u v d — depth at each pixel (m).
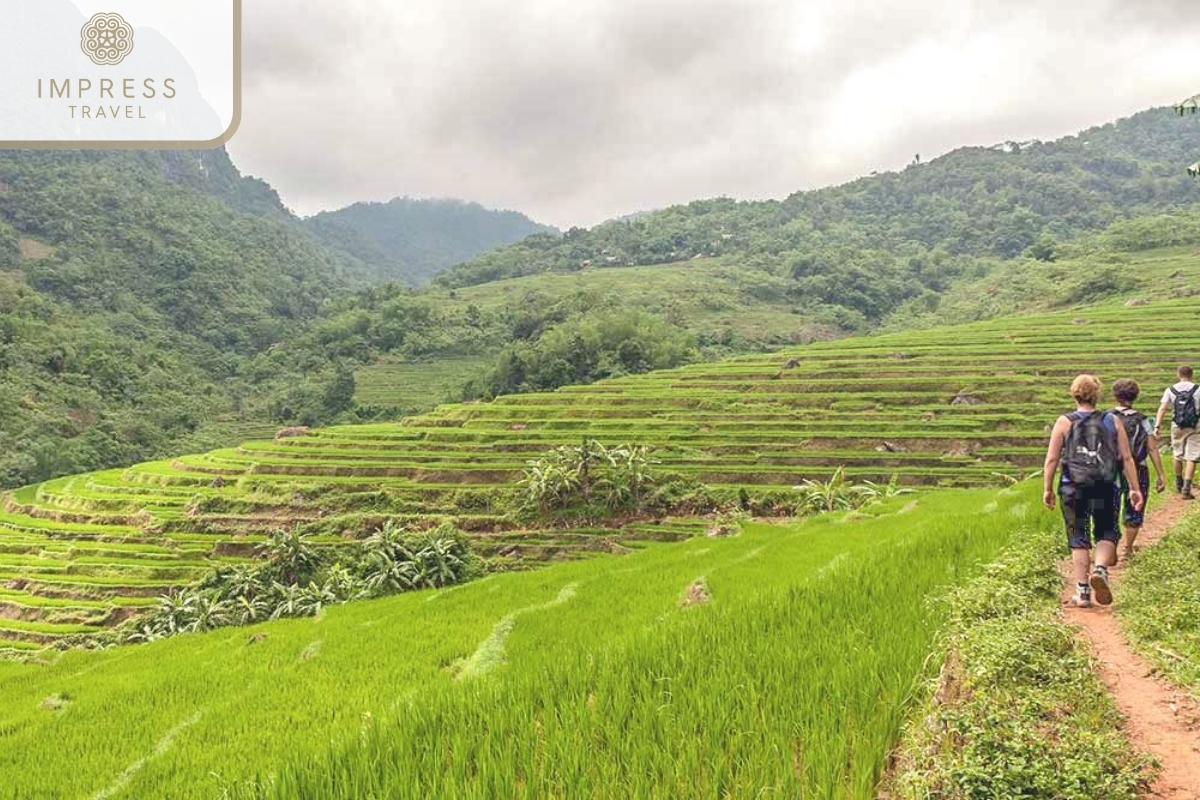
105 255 183.75
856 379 78.31
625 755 4.72
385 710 6.68
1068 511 7.46
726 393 81.75
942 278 193.62
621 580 17.44
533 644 11.63
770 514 54.41
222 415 133.62
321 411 130.00
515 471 68.50
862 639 6.37
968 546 10.95
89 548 62.53
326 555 53.78
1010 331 90.31
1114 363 72.81
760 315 171.25
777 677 5.59
